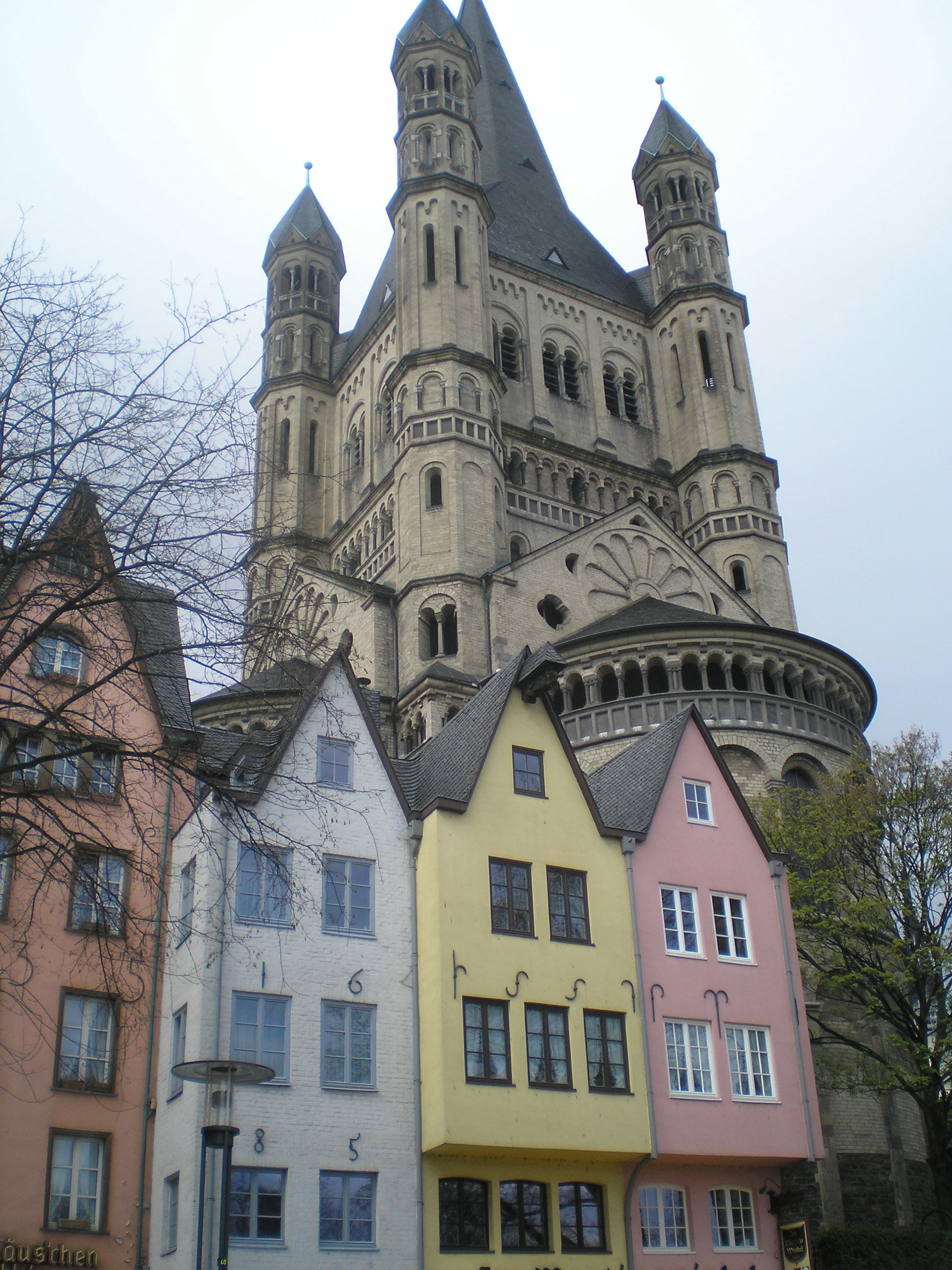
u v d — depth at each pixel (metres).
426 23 75.44
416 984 28.70
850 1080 38.16
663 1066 30.33
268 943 27.39
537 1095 28.14
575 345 77.00
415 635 57.28
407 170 71.19
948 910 38.69
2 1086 25.14
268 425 80.19
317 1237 25.36
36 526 18.94
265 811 28.72
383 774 30.67
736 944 33.16
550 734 32.75
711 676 51.81
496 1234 27.23
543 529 67.94
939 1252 33.06
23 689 25.41
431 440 61.59
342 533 73.06
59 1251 24.53
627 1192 29.14
